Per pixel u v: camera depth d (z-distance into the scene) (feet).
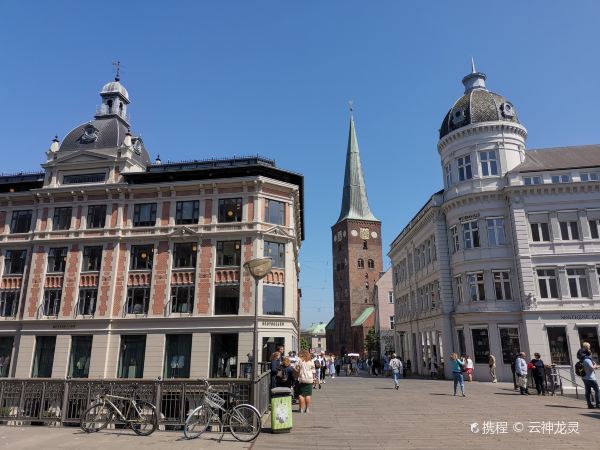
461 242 123.54
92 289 124.57
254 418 40.16
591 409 58.03
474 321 116.88
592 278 111.55
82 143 140.46
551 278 113.60
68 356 119.75
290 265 125.39
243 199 124.98
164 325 117.70
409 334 172.24
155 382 46.50
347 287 334.44
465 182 125.90
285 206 130.00
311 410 59.16
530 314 110.63
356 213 348.59
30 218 135.54
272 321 116.78
